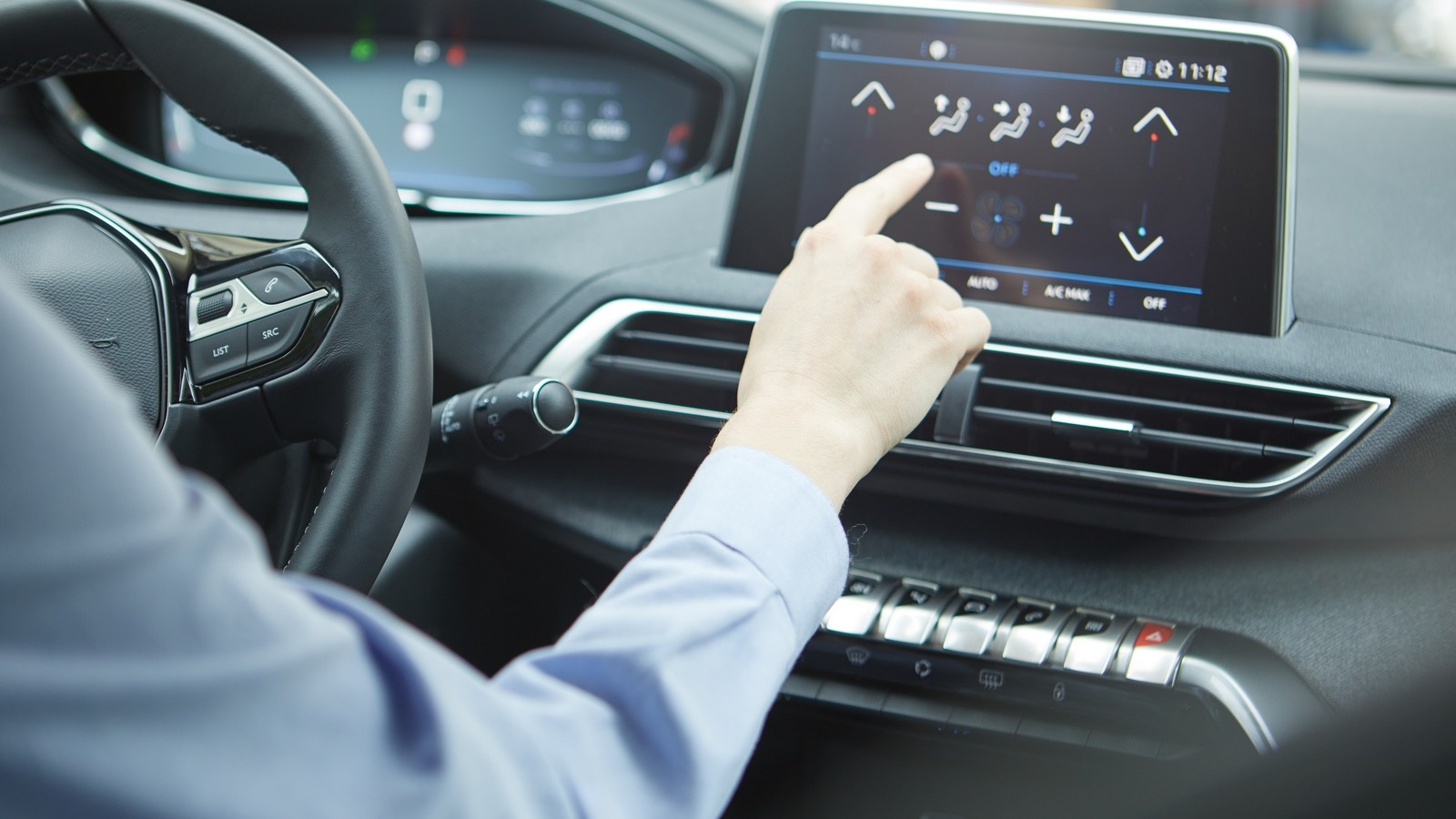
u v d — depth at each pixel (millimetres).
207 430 763
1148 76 1016
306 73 781
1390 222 1143
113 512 243
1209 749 965
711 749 378
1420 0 1416
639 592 417
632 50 1435
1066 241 1037
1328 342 1011
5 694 229
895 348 521
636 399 1166
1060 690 991
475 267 1223
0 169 1438
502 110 1486
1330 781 729
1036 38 1038
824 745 1124
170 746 248
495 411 814
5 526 231
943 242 1060
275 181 1478
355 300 749
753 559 432
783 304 538
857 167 1076
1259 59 994
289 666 270
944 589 1052
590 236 1251
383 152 1510
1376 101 1311
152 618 247
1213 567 1032
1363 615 964
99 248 770
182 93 789
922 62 1061
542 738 341
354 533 725
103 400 250
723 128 1421
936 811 1123
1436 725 687
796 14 1084
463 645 1186
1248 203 1001
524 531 1203
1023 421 1039
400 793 285
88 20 779
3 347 233
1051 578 1050
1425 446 962
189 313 761
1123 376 1029
